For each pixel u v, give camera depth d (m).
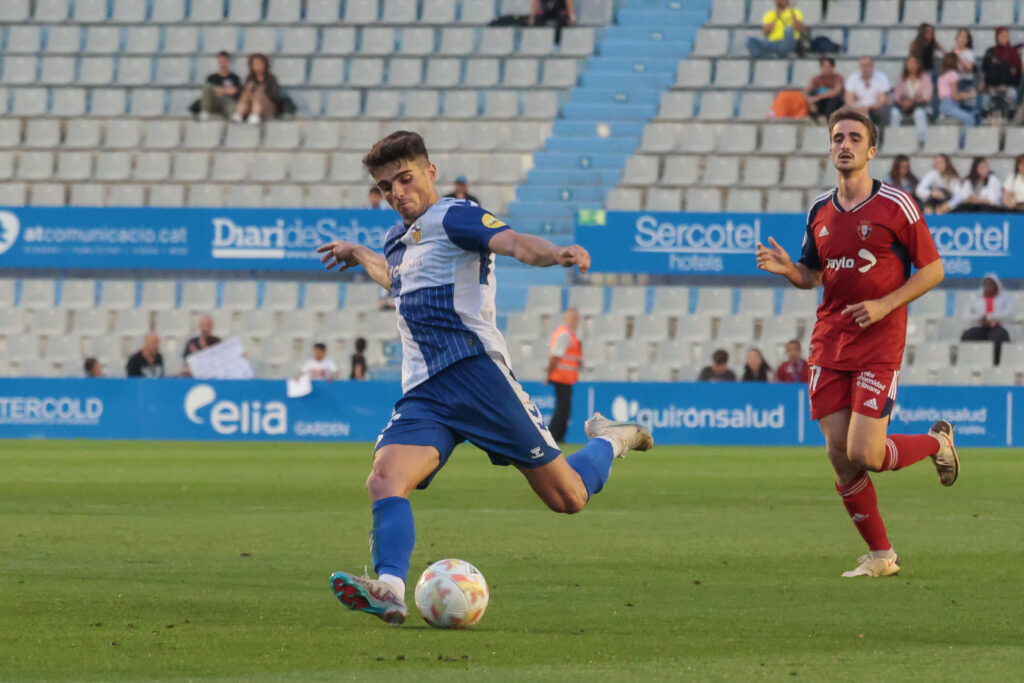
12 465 54.31
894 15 94.75
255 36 96.81
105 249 79.62
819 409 24.81
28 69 95.25
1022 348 76.94
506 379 18.84
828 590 22.47
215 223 79.38
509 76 93.75
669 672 15.04
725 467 55.22
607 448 21.06
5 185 87.69
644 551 28.23
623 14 97.06
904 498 42.25
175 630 17.94
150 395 72.81
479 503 39.88
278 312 82.44
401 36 96.94
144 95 93.69
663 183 86.44
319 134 90.62
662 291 81.69
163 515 35.88
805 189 84.81
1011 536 31.64
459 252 18.62
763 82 92.25
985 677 14.80
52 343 82.19
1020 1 94.38
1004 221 76.44
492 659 15.87
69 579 23.30
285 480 47.69
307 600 20.86
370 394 72.06
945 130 85.88
